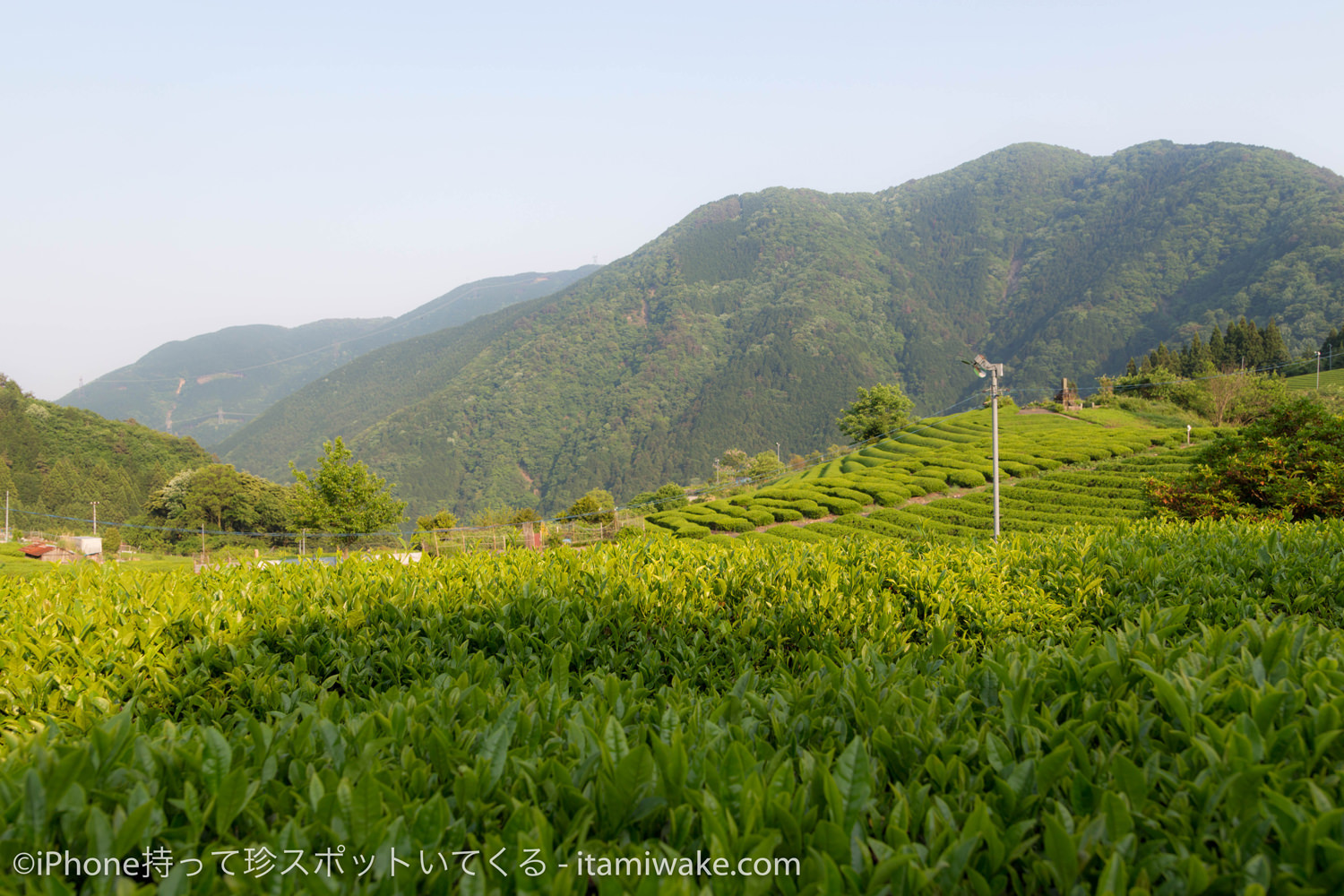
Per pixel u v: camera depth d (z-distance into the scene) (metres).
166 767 2.69
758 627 6.08
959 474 45.88
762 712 3.45
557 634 5.65
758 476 94.56
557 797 2.57
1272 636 3.73
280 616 6.14
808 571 7.40
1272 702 2.89
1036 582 7.63
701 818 2.41
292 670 4.93
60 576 7.87
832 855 2.17
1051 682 3.70
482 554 8.79
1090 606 7.08
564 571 7.55
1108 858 2.19
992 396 30.62
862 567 7.71
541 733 3.16
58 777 2.36
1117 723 3.19
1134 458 43.97
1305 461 19.91
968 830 2.21
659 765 2.59
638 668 5.50
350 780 2.50
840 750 3.06
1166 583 7.28
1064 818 2.34
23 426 107.00
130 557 71.69
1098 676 3.65
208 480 89.31
